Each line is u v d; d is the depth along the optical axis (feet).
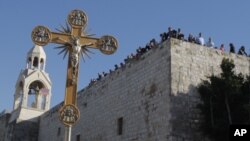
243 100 85.35
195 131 89.51
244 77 100.42
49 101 178.70
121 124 108.06
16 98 181.37
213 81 88.84
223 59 92.12
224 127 83.82
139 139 97.76
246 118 84.43
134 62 108.27
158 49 98.99
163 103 91.81
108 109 116.06
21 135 168.96
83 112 131.03
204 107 89.45
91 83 130.31
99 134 117.70
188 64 95.09
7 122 179.93
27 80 177.06
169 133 87.15
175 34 98.43
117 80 114.93
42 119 170.09
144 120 97.66
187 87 92.73
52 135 155.22
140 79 103.55
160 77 95.40
